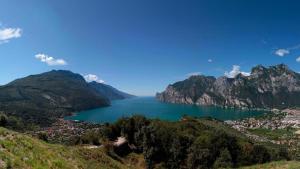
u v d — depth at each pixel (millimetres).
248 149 98312
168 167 82000
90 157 41938
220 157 87750
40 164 23312
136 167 74750
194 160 85500
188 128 112000
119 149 80000
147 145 81688
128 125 90500
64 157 31422
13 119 179250
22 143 26656
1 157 20219
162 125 100000
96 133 93625
